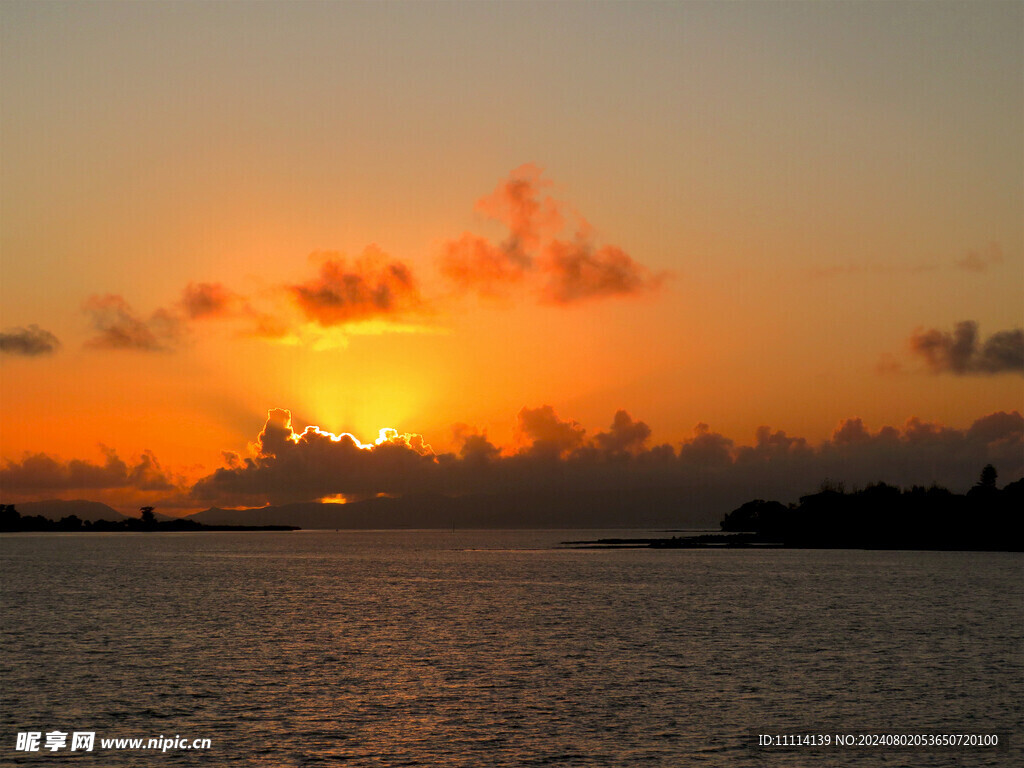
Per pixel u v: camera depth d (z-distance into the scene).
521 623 87.12
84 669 61.66
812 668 62.56
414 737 45.59
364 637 77.50
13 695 53.81
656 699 53.25
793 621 88.19
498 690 55.59
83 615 93.19
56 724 47.72
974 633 79.56
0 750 43.47
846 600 108.94
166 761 42.00
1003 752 43.53
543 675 60.19
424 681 58.19
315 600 111.31
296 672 61.03
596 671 61.56
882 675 60.12
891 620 88.75
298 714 49.75
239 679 58.59
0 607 100.94
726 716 49.47
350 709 50.84
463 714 49.78
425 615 94.12
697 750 43.62
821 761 42.16
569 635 78.75
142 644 72.81
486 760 42.16
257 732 46.38
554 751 43.41
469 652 69.44
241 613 95.81
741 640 75.50
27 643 73.12
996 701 52.81
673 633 79.88
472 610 99.25
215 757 42.53
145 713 49.84
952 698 53.53
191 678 58.81
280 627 83.88
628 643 74.00
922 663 64.50
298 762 41.88
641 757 42.59
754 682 57.91
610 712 50.22
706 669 62.31
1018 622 87.19
